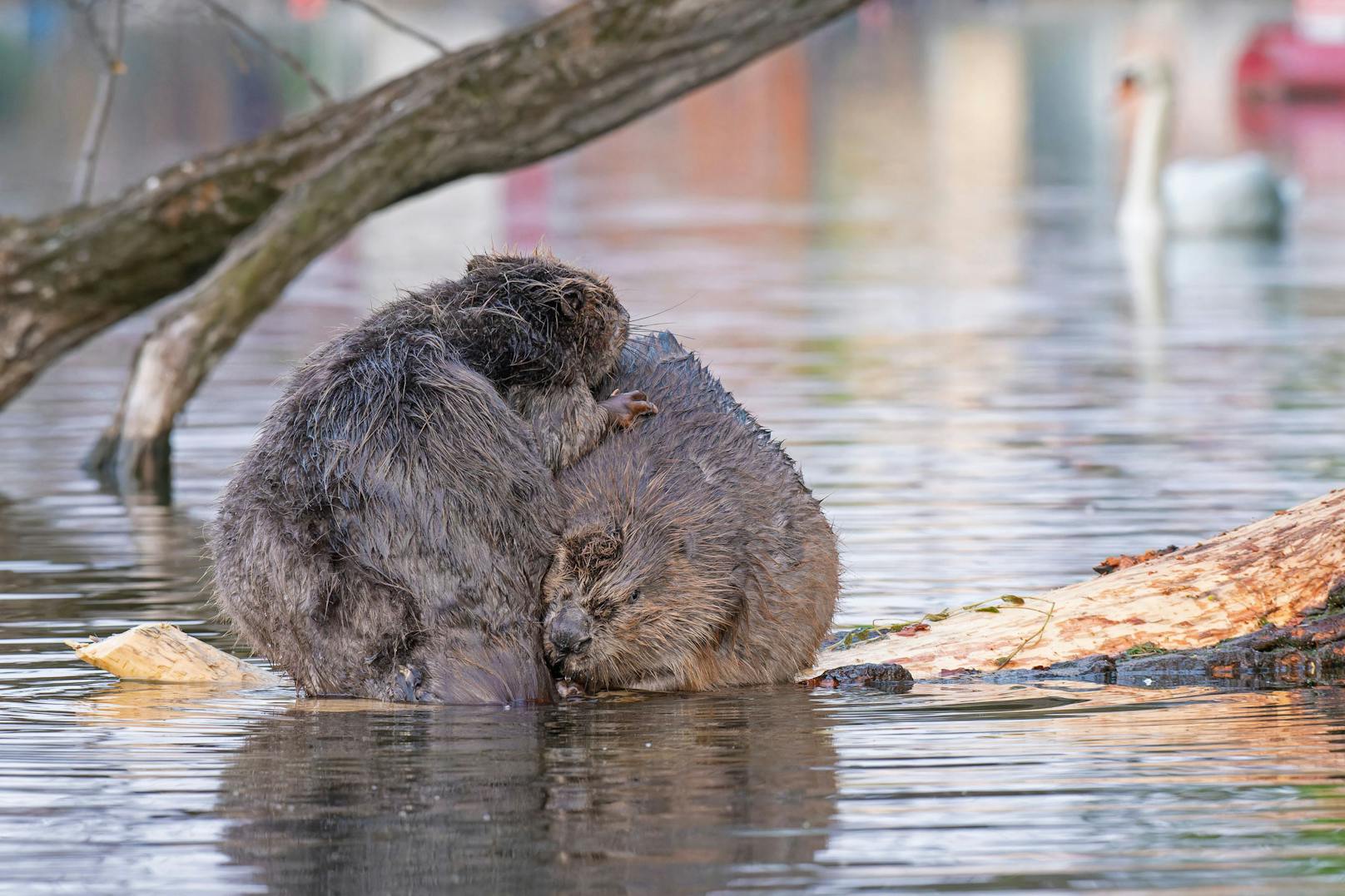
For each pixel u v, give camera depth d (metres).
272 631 14.50
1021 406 32.34
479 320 14.58
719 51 27.83
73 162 88.06
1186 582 16.38
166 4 29.84
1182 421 30.42
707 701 14.38
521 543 14.08
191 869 10.21
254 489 14.47
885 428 30.12
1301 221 67.69
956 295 49.62
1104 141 104.38
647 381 15.44
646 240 63.69
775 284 52.03
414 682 14.06
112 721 13.66
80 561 21.22
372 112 28.70
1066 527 21.84
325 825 10.95
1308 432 29.05
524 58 27.70
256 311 28.44
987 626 16.28
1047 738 12.98
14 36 172.50
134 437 28.34
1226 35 184.62
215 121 115.88
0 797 11.58
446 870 10.16
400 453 13.95
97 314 29.42
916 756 12.43
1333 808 11.05
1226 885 9.79
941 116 122.88
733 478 14.95
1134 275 53.97
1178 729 13.25
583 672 14.55
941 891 9.75
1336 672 15.48
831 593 15.59
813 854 10.31
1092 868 10.05
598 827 10.86
